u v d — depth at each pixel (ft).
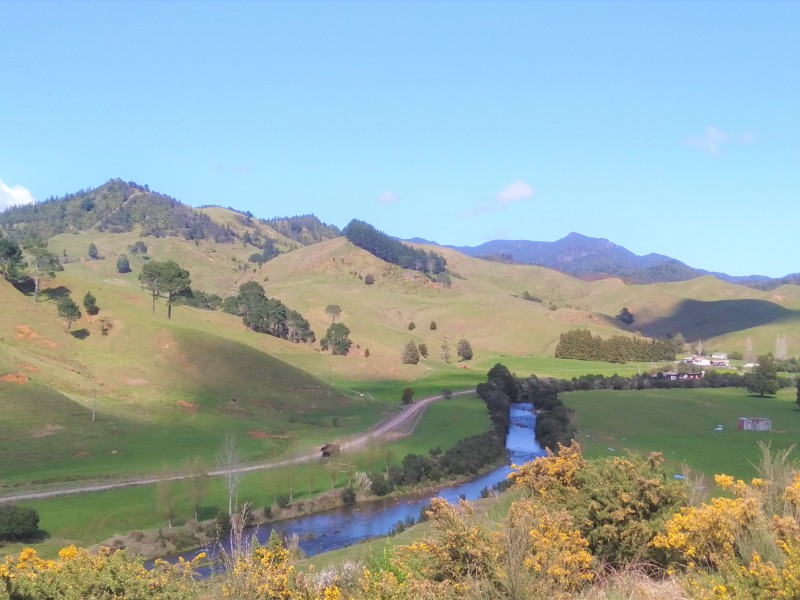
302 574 28.99
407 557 30.48
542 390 295.28
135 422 209.77
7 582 25.22
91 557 28.55
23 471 155.74
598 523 31.83
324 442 207.10
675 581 25.61
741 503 26.23
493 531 26.94
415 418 248.93
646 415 252.62
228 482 136.98
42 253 325.42
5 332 268.82
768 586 20.75
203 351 303.27
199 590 28.45
